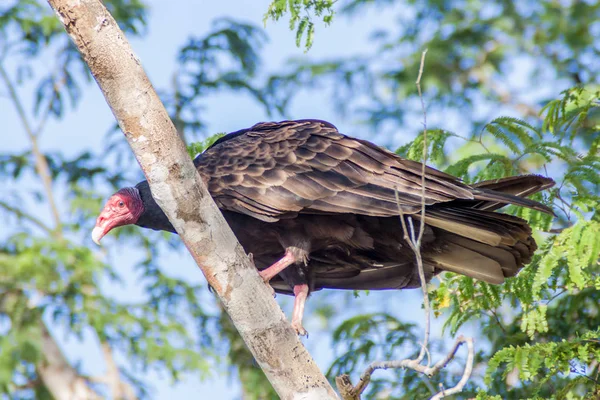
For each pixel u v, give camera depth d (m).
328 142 9.05
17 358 14.66
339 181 8.77
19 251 15.23
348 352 10.80
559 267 9.30
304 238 9.04
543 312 9.12
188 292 15.37
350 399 7.60
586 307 10.19
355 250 9.39
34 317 14.84
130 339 14.83
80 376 15.83
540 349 8.38
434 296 9.84
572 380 8.76
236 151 9.18
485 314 10.61
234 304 7.46
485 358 10.41
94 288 15.20
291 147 9.09
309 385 7.53
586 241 8.70
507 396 10.03
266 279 8.91
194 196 7.34
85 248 15.04
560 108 10.19
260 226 9.09
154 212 9.77
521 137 9.86
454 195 8.42
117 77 7.13
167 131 7.26
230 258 7.43
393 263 9.69
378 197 8.63
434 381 10.30
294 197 8.79
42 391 16.14
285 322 7.54
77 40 7.08
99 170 16.81
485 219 8.50
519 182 8.76
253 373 14.14
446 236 8.98
